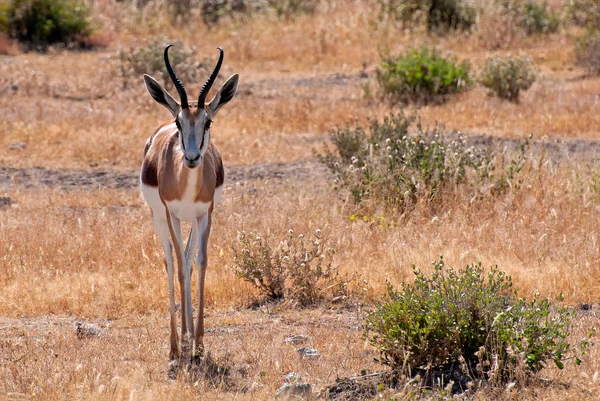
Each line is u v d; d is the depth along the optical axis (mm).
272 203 30406
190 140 17719
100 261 25688
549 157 32562
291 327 21125
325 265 24781
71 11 71000
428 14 73812
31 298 22781
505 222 27156
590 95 50500
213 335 20375
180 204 18797
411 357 17266
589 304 22000
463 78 51938
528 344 16703
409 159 29922
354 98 52469
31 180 36844
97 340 20062
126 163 39750
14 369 17484
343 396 16391
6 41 68312
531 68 51906
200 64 58094
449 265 23984
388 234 27016
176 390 16641
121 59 56344
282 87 56719
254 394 16703
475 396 15883
